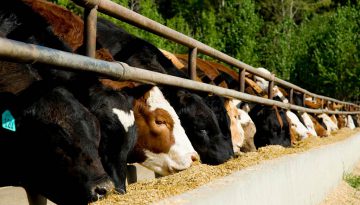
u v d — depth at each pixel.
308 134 13.06
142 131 6.31
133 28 25.25
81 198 4.23
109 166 4.77
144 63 6.70
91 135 4.30
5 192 4.24
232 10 39.06
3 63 4.28
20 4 4.89
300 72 40.88
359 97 42.00
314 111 15.46
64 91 4.30
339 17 40.09
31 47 3.13
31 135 4.23
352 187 9.72
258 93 12.14
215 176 4.35
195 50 6.58
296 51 41.69
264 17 63.22
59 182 4.29
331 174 8.50
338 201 8.00
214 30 39.38
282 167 5.32
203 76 9.10
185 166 6.23
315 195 7.07
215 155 7.40
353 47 38.50
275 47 41.25
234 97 7.74
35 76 4.35
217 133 7.50
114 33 7.01
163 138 6.30
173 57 9.89
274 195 4.94
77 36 5.38
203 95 8.09
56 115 4.20
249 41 36.66
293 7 70.31
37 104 4.19
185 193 3.43
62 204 4.36
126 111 4.88
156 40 26.45
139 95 6.32
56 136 4.20
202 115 7.28
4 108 4.22
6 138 4.29
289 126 11.85
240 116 10.16
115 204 3.29
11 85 4.25
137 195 3.52
